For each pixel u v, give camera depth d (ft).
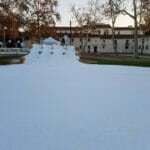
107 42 346.74
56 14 223.51
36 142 20.38
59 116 27.25
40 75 61.67
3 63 101.91
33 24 215.10
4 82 49.80
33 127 23.80
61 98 35.83
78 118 26.68
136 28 161.58
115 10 164.96
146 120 26.45
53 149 19.11
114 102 33.94
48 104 32.32
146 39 320.91
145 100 35.37
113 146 19.77
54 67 85.25
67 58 122.62
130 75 64.08
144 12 163.73
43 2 217.77
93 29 267.80
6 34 209.56
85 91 41.24
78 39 333.42
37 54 122.11
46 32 221.05
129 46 344.08
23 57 116.88
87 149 19.19
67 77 58.29
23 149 19.03
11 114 27.86
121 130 23.38
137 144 20.20
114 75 63.41
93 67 87.10
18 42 264.52
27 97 36.27
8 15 189.26
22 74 63.41
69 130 23.15
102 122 25.55
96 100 34.99
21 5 201.05
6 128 23.52
